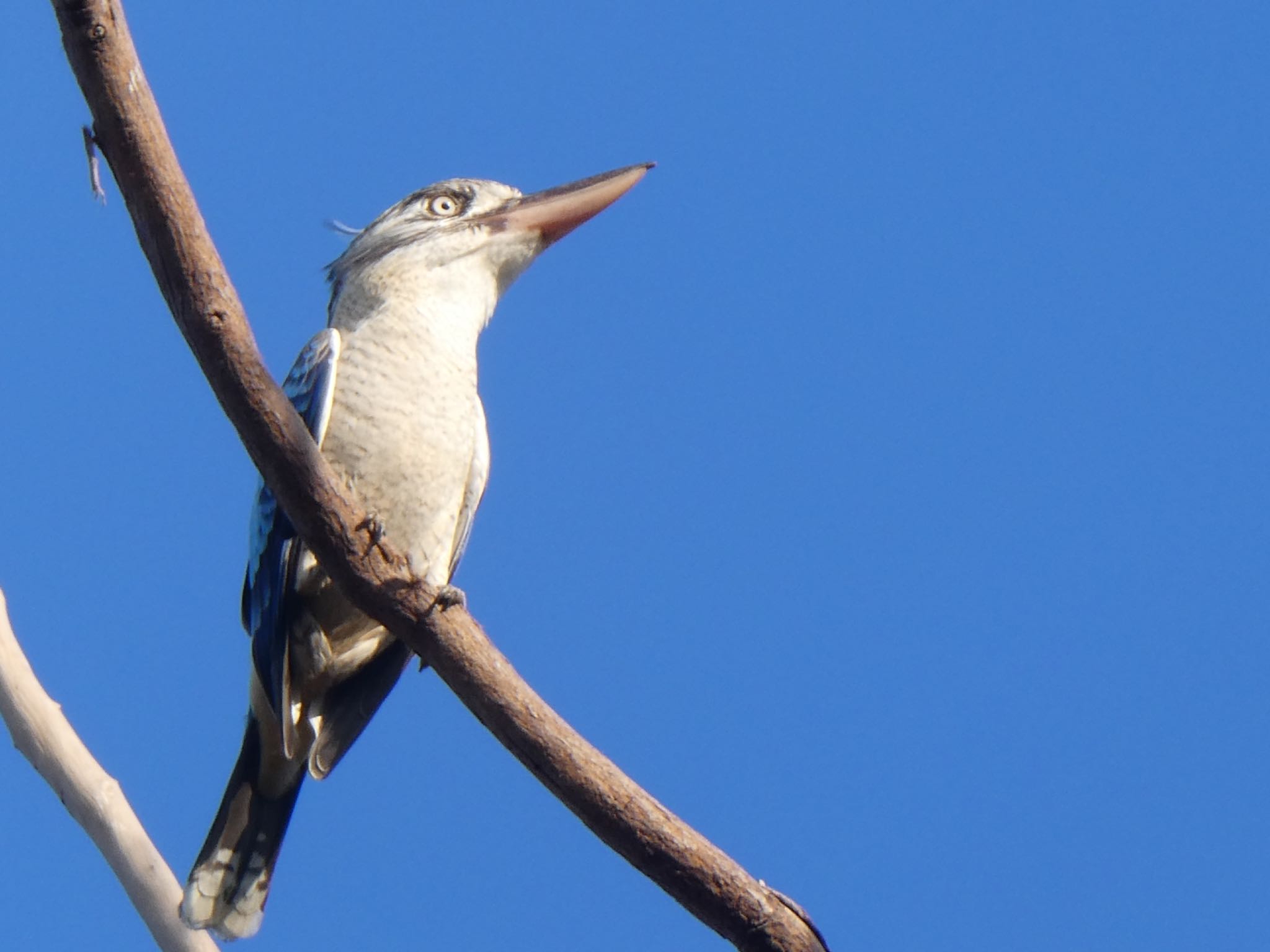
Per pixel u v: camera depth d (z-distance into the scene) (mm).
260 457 7590
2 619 7402
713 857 7359
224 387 7402
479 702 7691
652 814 7398
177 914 7230
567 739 7531
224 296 7207
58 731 7352
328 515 7672
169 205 6895
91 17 6438
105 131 6715
